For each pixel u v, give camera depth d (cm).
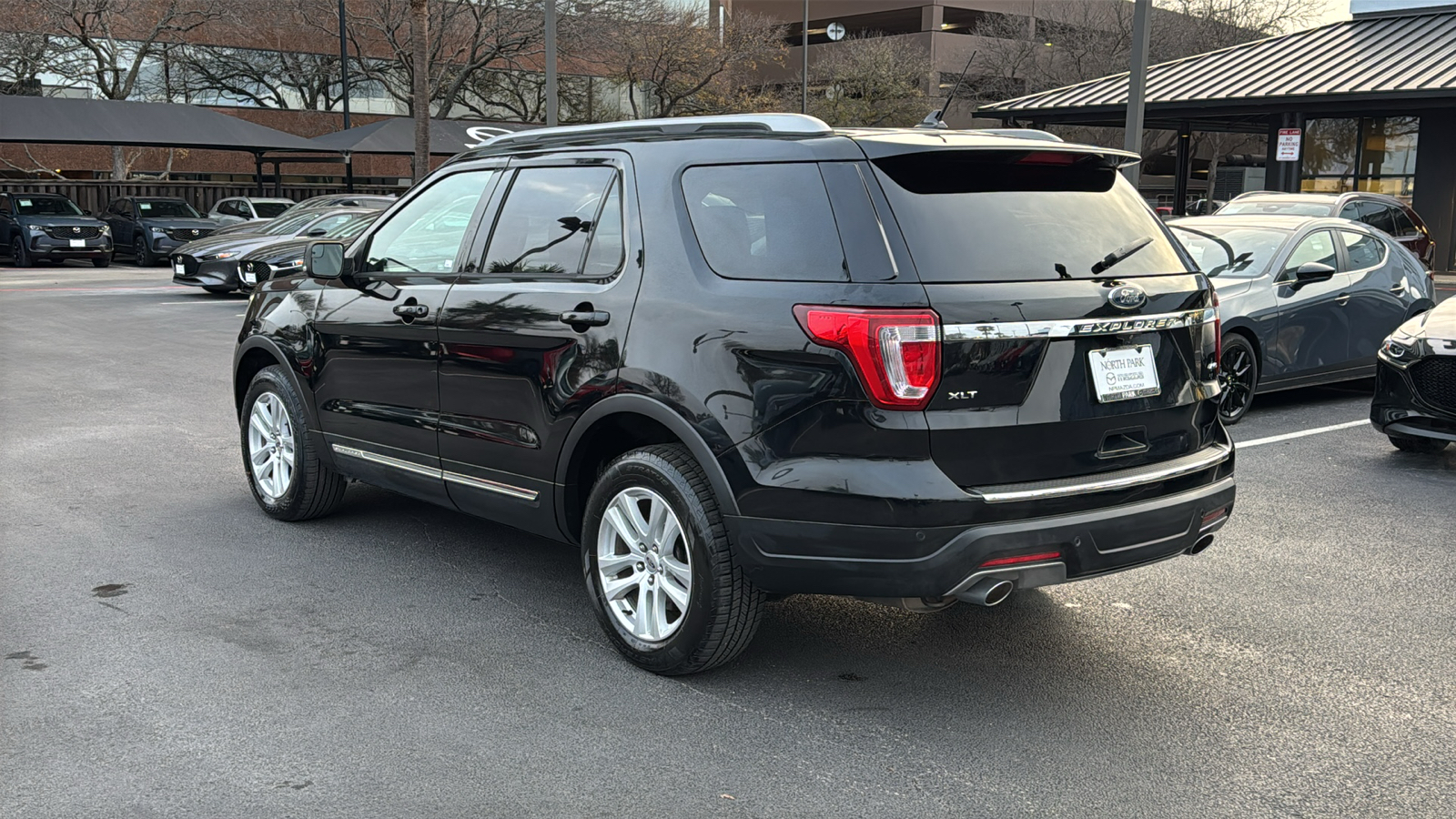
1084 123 2752
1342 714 387
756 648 443
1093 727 376
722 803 325
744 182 394
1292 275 930
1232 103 2252
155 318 1589
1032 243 377
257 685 400
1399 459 782
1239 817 320
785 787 335
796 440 363
